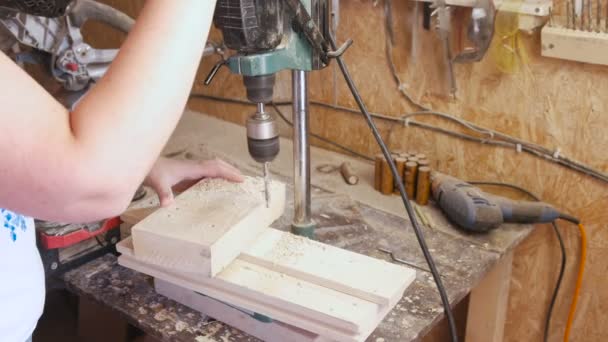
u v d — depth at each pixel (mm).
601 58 1206
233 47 886
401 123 1604
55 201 550
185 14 578
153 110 561
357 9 1552
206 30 598
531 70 1353
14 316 764
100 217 599
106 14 1299
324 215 1365
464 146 1523
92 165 540
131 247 1062
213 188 1113
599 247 1398
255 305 949
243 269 1000
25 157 513
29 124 510
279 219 1330
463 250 1243
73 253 1196
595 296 1441
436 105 1528
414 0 1438
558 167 1396
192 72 592
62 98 1285
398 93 1579
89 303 1478
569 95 1323
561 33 1236
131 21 1347
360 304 910
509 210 1320
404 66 1538
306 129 1113
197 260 960
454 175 1571
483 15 1303
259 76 908
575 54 1235
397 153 1493
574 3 1223
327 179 1569
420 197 1419
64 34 1228
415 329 1015
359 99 1102
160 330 1024
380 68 1582
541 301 1531
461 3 1328
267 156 988
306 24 935
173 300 1095
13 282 763
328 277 955
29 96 515
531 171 1442
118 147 549
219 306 1028
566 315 1505
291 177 1570
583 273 1442
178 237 962
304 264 991
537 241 1478
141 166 573
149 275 1118
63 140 529
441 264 1196
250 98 932
